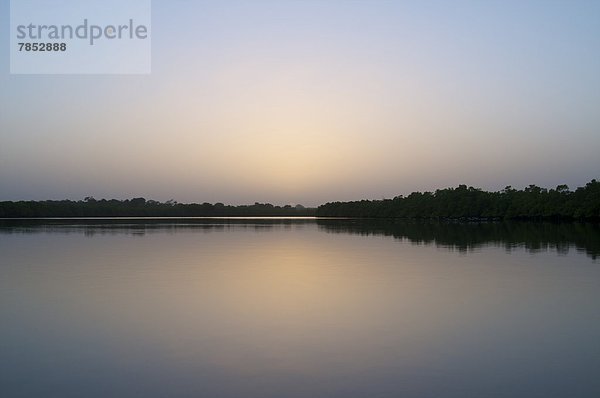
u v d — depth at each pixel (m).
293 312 21.61
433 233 82.69
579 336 17.70
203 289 27.39
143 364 14.92
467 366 14.63
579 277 30.80
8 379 13.80
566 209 119.56
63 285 28.75
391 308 22.31
